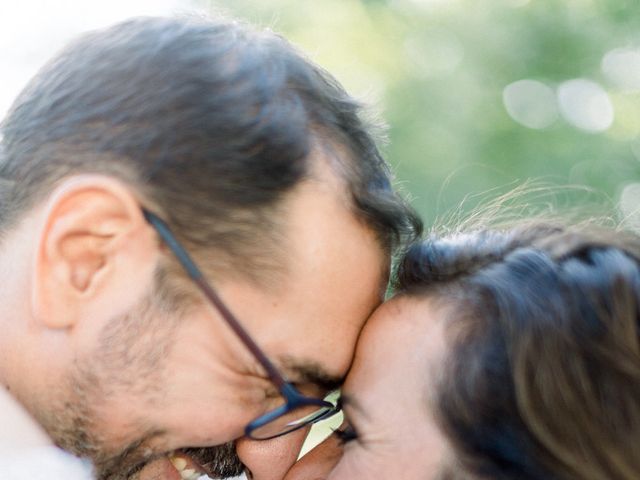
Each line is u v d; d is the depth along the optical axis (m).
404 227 1.47
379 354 1.36
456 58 5.13
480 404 1.28
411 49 5.07
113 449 1.37
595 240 1.40
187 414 1.36
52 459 1.25
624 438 1.25
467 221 1.64
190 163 1.32
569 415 1.26
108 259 1.33
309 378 1.38
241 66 1.37
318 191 1.35
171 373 1.34
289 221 1.33
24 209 1.38
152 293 1.33
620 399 1.26
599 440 1.25
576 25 5.33
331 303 1.35
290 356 1.35
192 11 1.64
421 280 1.42
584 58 5.35
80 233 1.31
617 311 1.29
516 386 1.26
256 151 1.32
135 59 1.38
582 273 1.32
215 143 1.32
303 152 1.34
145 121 1.34
